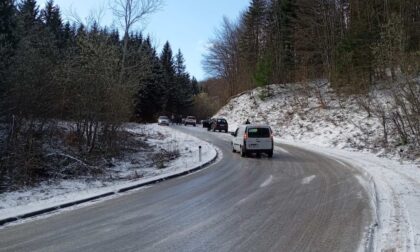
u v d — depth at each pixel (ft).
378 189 42.63
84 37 81.46
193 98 344.49
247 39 243.19
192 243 24.75
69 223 30.73
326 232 26.81
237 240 25.29
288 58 203.21
